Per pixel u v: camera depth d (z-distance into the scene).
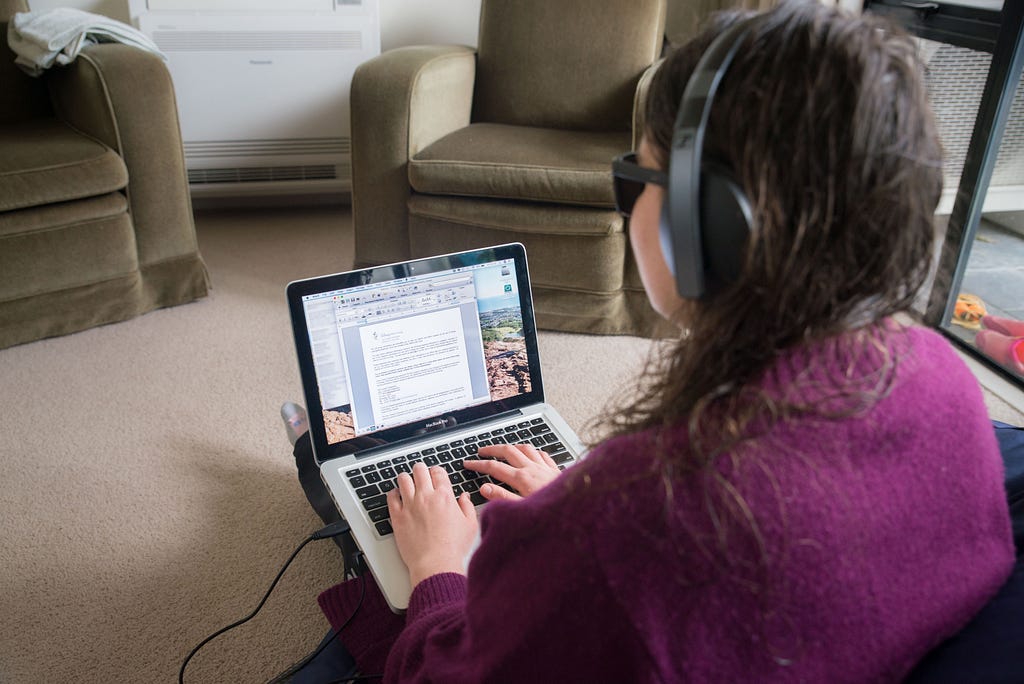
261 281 2.49
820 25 0.45
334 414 1.15
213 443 1.75
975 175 1.98
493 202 2.13
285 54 2.73
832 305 0.46
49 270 2.05
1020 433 0.92
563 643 0.48
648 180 0.52
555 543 0.48
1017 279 2.34
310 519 1.55
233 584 1.40
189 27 2.63
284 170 2.91
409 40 3.07
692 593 0.45
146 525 1.52
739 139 0.45
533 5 2.48
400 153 2.19
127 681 1.22
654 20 2.42
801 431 0.45
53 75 2.33
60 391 1.91
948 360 0.53
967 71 2.24
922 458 0.48
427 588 0.80
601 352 2.14
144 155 2.13
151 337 2.15
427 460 1.14
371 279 1.15
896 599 0.48
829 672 0.47
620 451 0.49
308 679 1.08
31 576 1.40
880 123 0.43
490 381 1.24
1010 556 0.55
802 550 0.44
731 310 0.48
